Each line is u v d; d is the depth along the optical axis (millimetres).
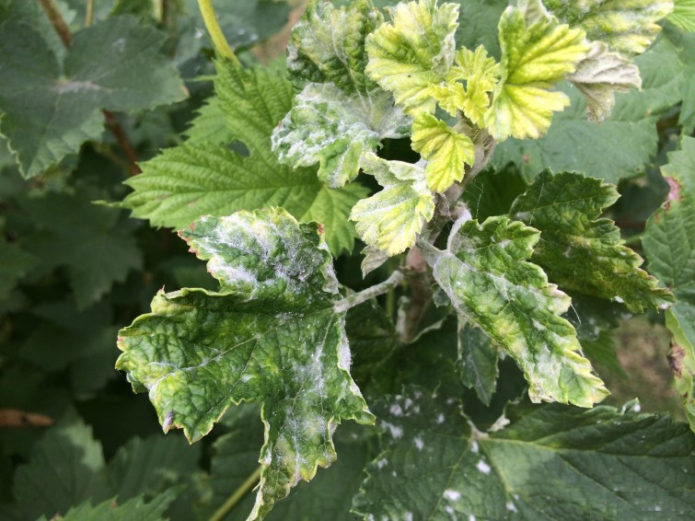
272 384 130
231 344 130
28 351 368
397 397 178
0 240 315
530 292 120
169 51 308
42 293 390
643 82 202
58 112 247
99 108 247
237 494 228
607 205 140
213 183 191
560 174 141
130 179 190
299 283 136
